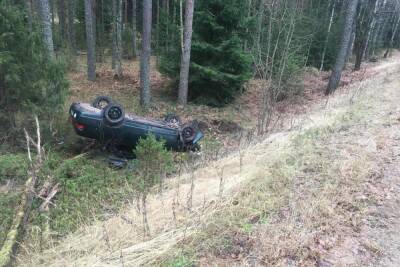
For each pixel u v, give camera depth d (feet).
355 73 72.54
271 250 11.43
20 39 21.88
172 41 47.78
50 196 16.81
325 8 96.94
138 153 20.89
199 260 11.16
